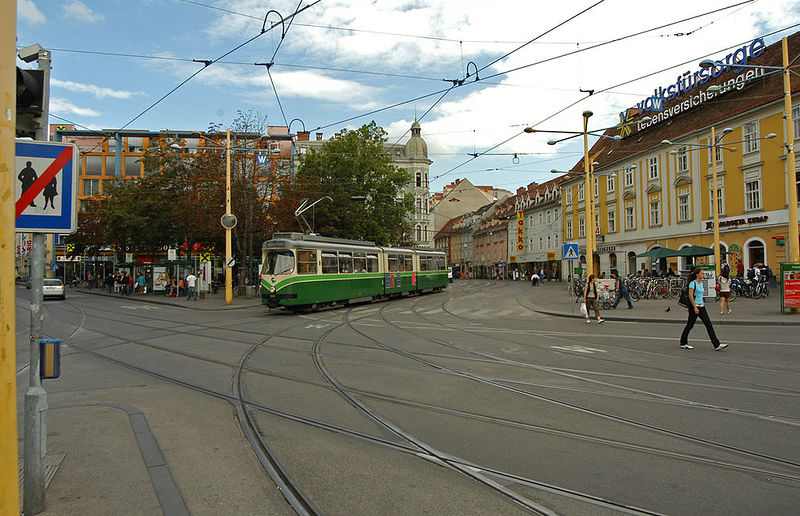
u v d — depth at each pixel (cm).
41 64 427
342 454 515
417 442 547
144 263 4266
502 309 2402
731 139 3394
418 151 8706
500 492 422
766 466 473
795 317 1656
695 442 537
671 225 4003
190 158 3900
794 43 3153
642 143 4428
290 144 5969
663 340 1308
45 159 408
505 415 644
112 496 415
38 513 383
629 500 405
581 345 1238
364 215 4719
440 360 1035
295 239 2222
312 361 1035
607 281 2352
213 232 3203
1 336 312
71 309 2578
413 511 389
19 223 395
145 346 1294
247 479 452
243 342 1327
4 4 317
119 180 4678
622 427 591
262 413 667
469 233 9744
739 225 3316
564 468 471
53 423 619
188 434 580
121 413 662
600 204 5050
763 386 783
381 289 2850
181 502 404
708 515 379
